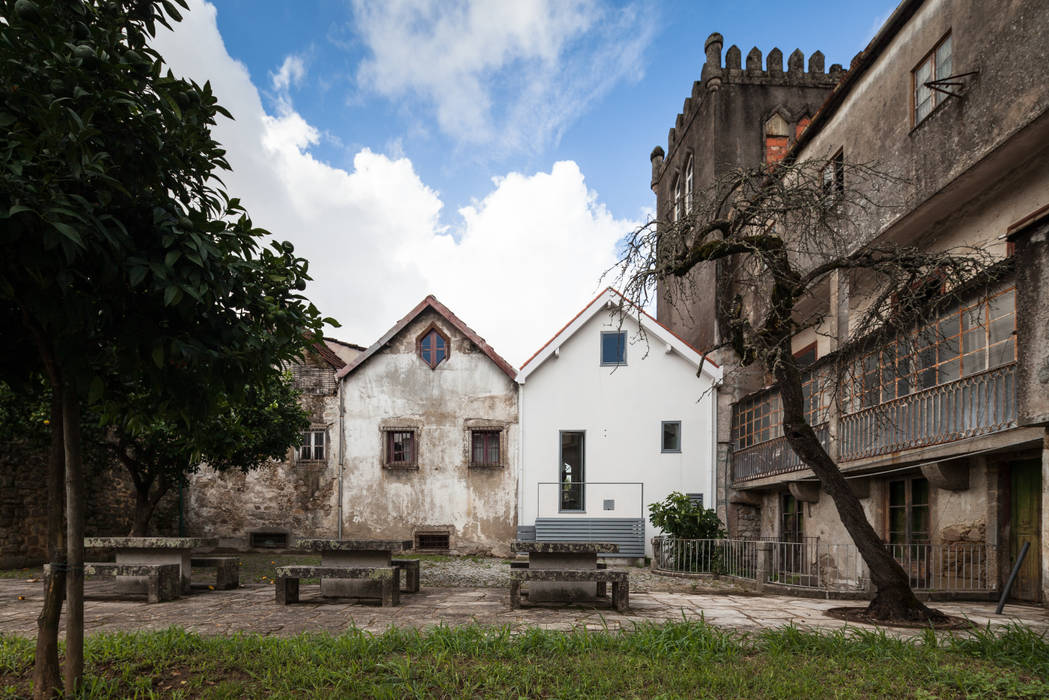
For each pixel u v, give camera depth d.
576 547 7.87
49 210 2.86
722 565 13.97
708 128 20.77
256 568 14.46
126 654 4.96
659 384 18.77
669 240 8.05
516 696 4.18
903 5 11.33
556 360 19.06
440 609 7.57
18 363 4.41
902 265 7.55
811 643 5.53
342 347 22.72
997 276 8.18
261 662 4.80
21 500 14.59
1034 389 7.38
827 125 14.59
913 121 11.46
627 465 18.50
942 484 9.69
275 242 4.44
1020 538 8.88
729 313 8.46
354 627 5.79
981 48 9.63
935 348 9.55
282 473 19.05
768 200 8.04
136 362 3.63
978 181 10.14
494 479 18.69
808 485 13.91
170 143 3.71
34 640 5.58
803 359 17.23
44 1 3.21
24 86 3.04
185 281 3.47
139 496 14.34
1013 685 4.34
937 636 6.14
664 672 4.70
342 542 8.48
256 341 4.06
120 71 3.36
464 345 19.30
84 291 3.51
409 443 19.14
